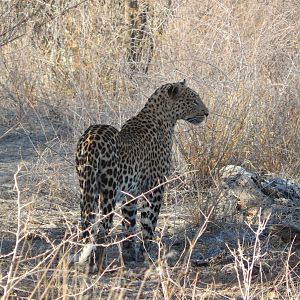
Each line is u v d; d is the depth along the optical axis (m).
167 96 14.37
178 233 15.00
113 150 12.66
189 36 21.28
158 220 15.73
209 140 17.88
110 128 12.88
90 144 12.44
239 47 20.34
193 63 20.09
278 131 19.50
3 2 20.89
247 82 19.25
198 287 12.08
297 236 14.62
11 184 17.06
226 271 13.07
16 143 20.53
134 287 12.05
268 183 17.42
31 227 14.74
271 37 21.11
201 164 17.41
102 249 12.49
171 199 16.72
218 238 14.68
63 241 10.04
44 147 20.02
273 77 21.27
